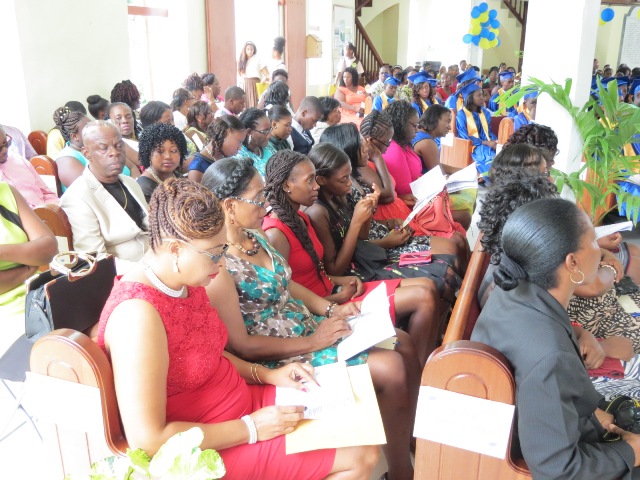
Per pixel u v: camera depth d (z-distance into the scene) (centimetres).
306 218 255
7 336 210
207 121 509
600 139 356
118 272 218
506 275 140
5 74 491
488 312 146
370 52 1384
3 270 217
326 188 270
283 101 612
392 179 363
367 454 156
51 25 518
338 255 268
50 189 345
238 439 146
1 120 503
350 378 171
